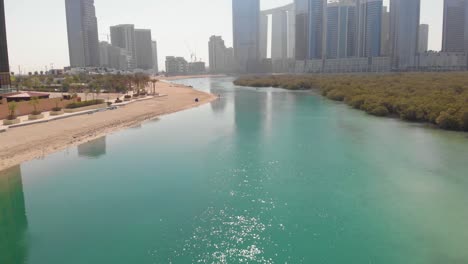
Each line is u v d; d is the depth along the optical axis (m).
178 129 53.19
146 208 25.33
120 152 39.72
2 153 37.03
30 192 28.11
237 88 148.00
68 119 56.12
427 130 49.78
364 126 53.50
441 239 20.98
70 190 28.55
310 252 19.88
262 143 43.66
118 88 109.94
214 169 33.81
